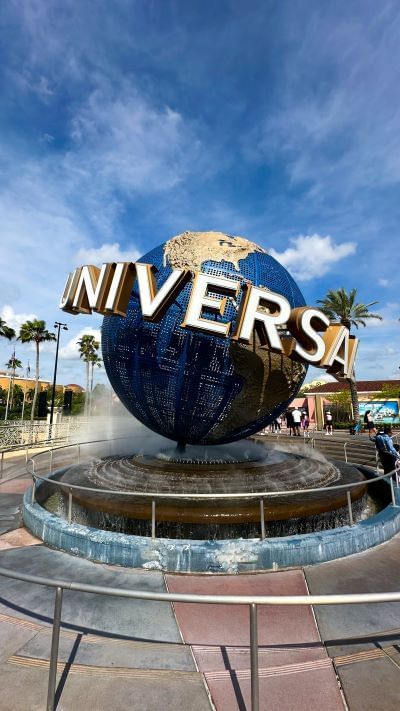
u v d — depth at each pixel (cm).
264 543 571
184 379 778
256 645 287
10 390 6431
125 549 576
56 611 313
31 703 318
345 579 531
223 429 827
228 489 727
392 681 344
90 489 623
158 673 356
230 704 320
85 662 369
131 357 820
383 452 957
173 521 652
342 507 732
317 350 724
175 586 516
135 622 436
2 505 892
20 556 607
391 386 4356
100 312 747
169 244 886
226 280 693
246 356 769
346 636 410
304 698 326
